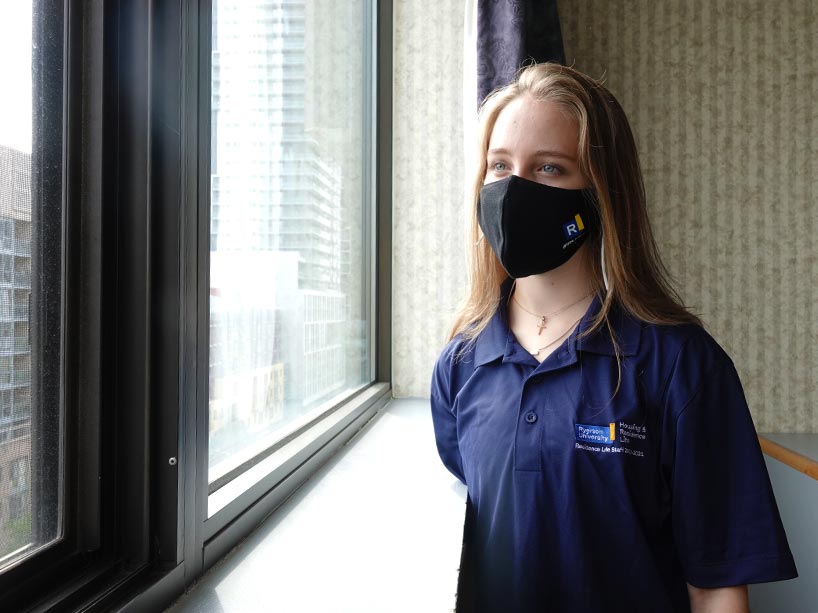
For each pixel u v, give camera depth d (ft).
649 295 2.78
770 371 7.61
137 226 1.78
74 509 1.72
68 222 1.68
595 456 2.48
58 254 1.67
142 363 1.79
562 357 2.65
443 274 6.06
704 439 2.43
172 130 1.82
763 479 2.39
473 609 2.90
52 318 1.66
